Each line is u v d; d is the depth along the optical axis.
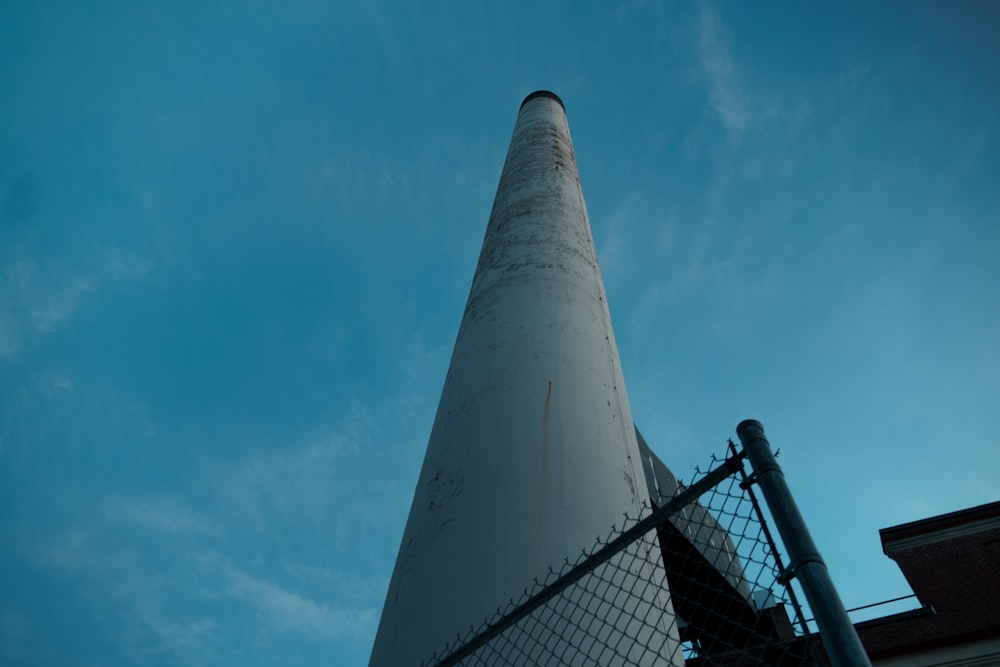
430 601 3.89
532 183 9.05
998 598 9.93
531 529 4.07
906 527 11.73
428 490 4.79
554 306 6.15
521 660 3.36
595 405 5.18
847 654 1.64
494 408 5.00
